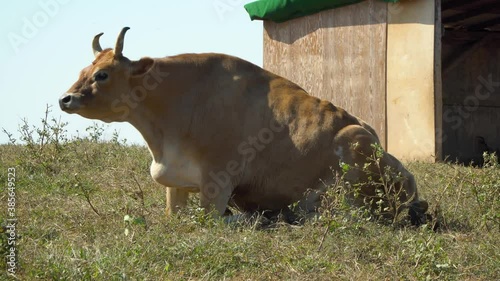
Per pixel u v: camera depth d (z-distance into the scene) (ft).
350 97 45.37
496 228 22.99
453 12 55.98
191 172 24.54
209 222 22.03
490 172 24.58
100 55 25.13
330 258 19.20
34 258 18.20
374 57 43.55
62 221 23.15
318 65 47.91
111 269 17.21
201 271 17.84
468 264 18.89
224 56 25.50
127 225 21.93
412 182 25.29
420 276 17.54
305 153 24.44
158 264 18.13
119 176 31.68
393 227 22.95
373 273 17.97
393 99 42.42
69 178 30.60
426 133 40.47
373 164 24.53
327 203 22.88
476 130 59.16
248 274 17.79
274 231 22.03
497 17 56.70
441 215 23.97
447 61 58.13
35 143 35.42
